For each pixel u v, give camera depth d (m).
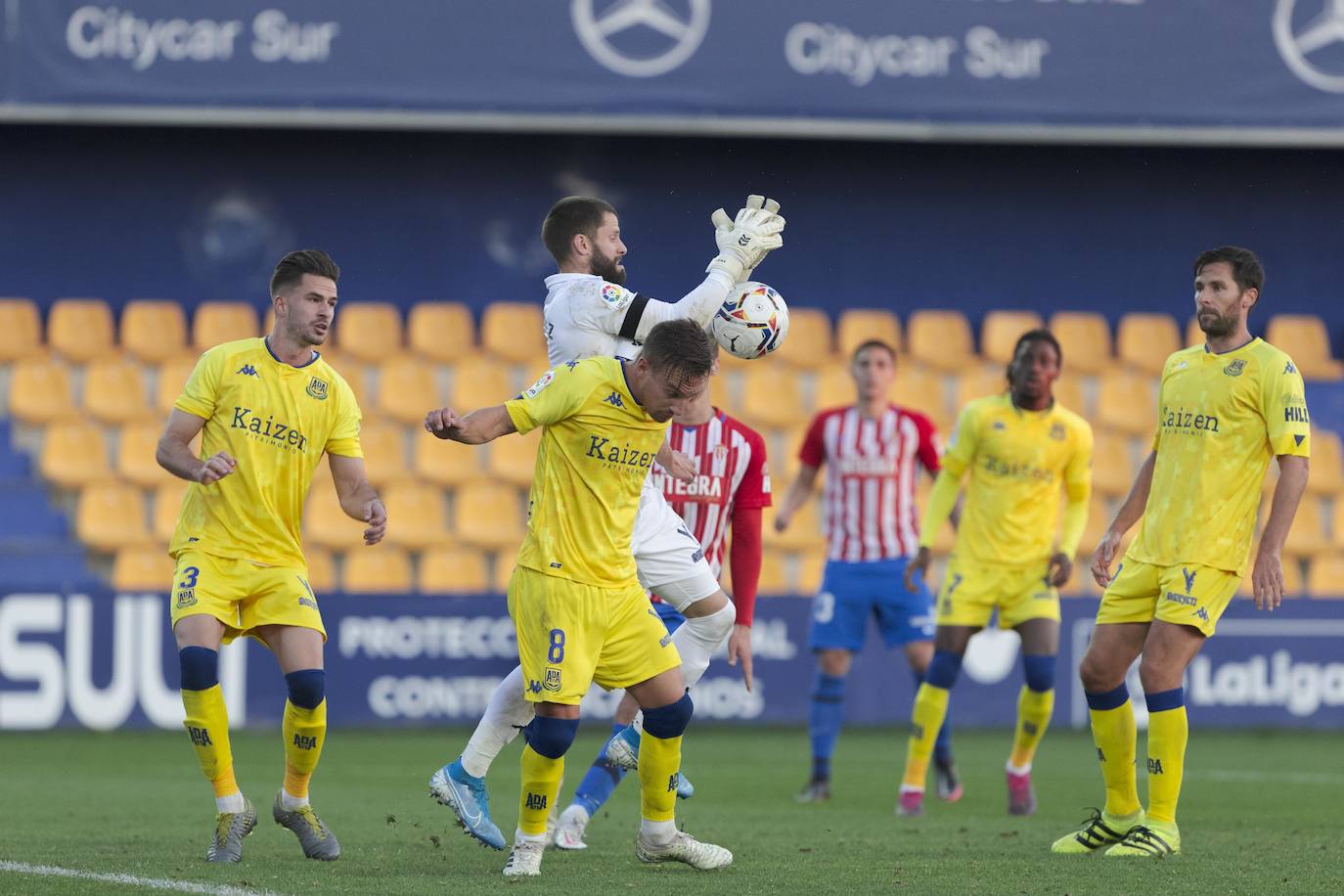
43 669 42.25
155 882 17.91
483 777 20.36
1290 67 50.69
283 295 20.09
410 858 20.69
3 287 56.69
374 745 40.75
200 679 19.53
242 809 20.16
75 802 28.42
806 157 58.91
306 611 20.23
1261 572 20.77
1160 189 59.75
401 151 58.06
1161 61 50.59
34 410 54.19
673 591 21.69
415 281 58.25
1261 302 59.97
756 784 34.22
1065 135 50.41
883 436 33.66
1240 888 18.33
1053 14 50.47
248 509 20.00
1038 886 18.36
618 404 18.12
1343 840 23.91
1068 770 37.34
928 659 33.56
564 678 18.33
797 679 45.56
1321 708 46.50
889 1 50.12
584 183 58.44
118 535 50.97
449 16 49.50
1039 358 28.89
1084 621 46.22
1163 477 21.50
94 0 48.38
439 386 56.31
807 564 52.38
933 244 59.44
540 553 18.39
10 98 47.97
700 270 58.50
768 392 56.84
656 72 49.81
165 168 57.38
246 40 48.88
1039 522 29.25
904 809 28.61
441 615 44.31
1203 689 46.28
